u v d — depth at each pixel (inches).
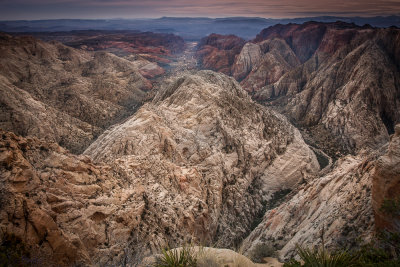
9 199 495.8
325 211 956.6
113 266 601.9
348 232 716.7
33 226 493.0
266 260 815.1
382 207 529.7
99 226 710.5
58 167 788.6
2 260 398.6
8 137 701.3
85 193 780.0
